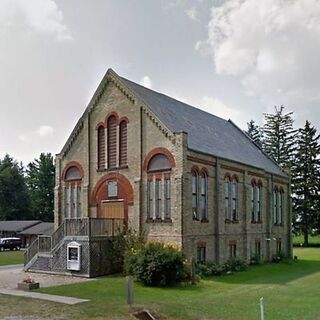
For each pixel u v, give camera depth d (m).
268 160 55.56
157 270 28.33
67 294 24.50
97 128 39.59
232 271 37.78
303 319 19.27
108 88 39.25
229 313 19.95
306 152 84.00
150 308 19.88
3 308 20.02
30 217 109.06
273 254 49.28
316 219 82.00
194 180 35.94
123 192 37.19
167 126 35.22
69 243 33.06
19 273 34.72
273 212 50.44
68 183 41.16
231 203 41.03
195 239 35.19
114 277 31.78
